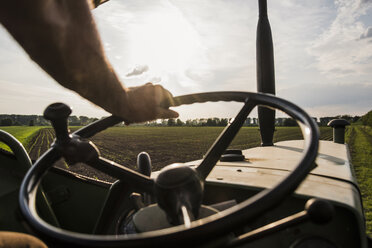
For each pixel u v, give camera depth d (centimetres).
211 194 101
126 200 96
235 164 122
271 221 83
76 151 71
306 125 61
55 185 120
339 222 70
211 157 81
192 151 1516
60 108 69
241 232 79
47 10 43
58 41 48
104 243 38
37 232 44
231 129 84
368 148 1417
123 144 2091
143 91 77
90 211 124
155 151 1523
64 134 72
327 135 2700
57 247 42
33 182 65
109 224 87
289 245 72
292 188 48
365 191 490
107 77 60
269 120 179
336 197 74
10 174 103
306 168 51
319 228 71
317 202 49
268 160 127
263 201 45
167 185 54
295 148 162
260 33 176
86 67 55
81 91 61
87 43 53
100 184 129
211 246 42
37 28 45
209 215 62
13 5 41
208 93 95
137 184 78
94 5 117
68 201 122
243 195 96
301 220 50
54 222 109
